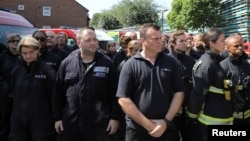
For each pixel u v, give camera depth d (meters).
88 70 3.76
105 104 3.86
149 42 3.36
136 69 3.38
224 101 3.75
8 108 5.07
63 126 3.81
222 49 3.78
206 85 3.71
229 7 32.72
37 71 4.16
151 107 3.31
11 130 4.26
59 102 3.93
